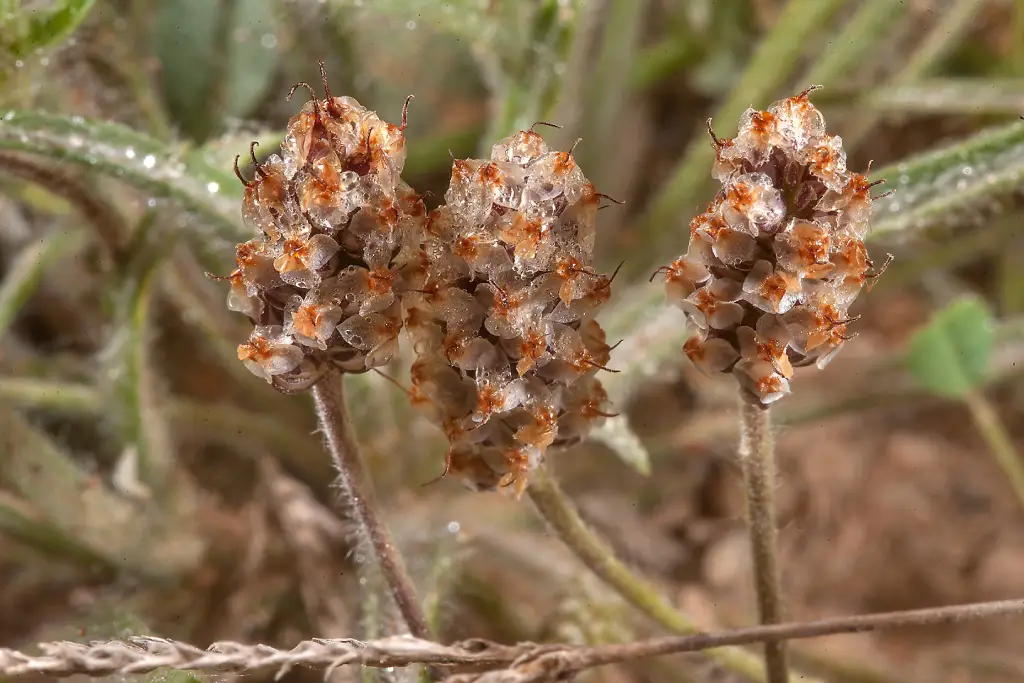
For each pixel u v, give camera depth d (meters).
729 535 0.23
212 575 0.19
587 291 0.14
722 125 0.22
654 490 0.23
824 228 0.14
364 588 0.17
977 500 0.23
